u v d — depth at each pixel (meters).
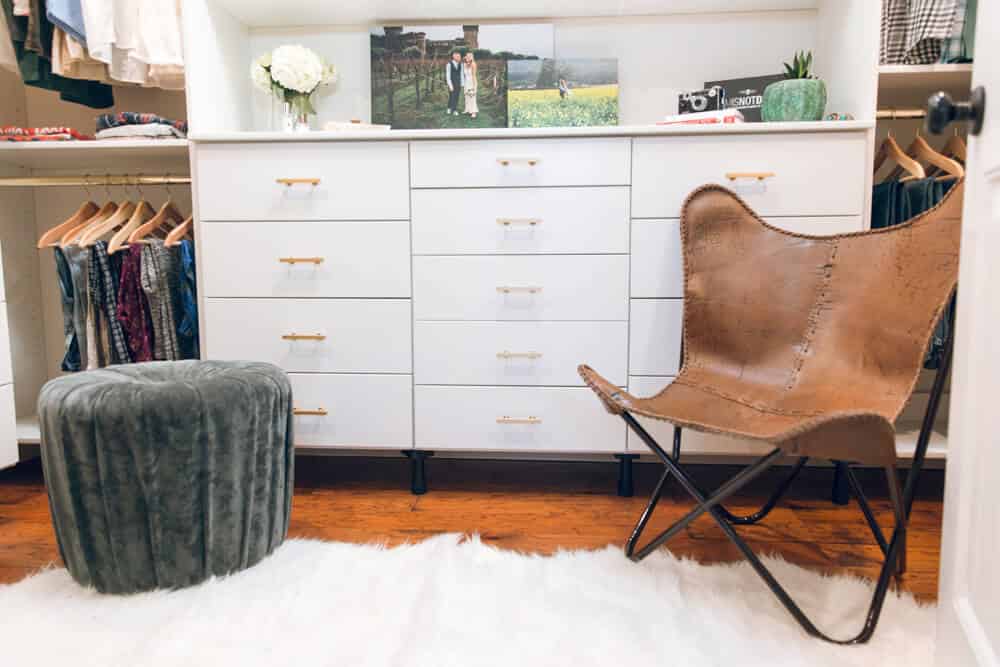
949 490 0.76
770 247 1.39
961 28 1.56
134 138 1.78
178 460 1.17
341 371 1.71
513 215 1.63
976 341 0.70
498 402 1.69
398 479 1.90
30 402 2.16
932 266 1.16
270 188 1.67
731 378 1.38
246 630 1.06
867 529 1.52
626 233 1.62
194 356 1.82
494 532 1.50
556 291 1.65
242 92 2.01
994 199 0.67
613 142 1.59
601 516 1.60
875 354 1.21
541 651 0.99
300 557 1.32
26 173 2.14
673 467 1.16
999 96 0.64
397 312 1.69
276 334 1.71
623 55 2.01
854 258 1.30
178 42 1.76
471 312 1.67
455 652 0.99
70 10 1.68
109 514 1.16
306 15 1.97
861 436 0.89
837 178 1.56
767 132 1.56
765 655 0.98
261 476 1.29
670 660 0.97
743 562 1.30
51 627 1.08
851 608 1.12
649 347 1.65
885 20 1.61
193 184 1.68
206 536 1.21
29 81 1.82
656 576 1.22
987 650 0.64
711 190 1.44
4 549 1.41
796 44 1.95
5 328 1.71
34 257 2.19
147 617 1.11
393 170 1.64
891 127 1.93
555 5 1.91
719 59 1.98
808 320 1.33
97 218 1.90
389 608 1.12
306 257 1.69
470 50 1.98
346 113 2.09
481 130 1.59
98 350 1.81
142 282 1.72
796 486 1.83
